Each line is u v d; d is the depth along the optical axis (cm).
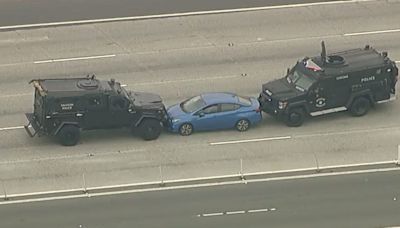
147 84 16788
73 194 13025
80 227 12012
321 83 15112
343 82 15238
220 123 14975
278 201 12569
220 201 12631
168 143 14662
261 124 15338
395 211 12219
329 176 13325
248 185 13100
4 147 14638
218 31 19062
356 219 12019
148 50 18262
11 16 19962
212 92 16325
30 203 12775
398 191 12762
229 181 13262
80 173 13725
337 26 19212
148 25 19412
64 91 14500
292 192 12825
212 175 13488
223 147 14500
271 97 15188
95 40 18750
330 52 17925
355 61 15488
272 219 12075
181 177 13450
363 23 19350
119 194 12962
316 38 18638
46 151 14488
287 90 15238
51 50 18338
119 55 18062
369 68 15312
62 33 19125
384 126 15162
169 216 12238
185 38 18762
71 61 17838
